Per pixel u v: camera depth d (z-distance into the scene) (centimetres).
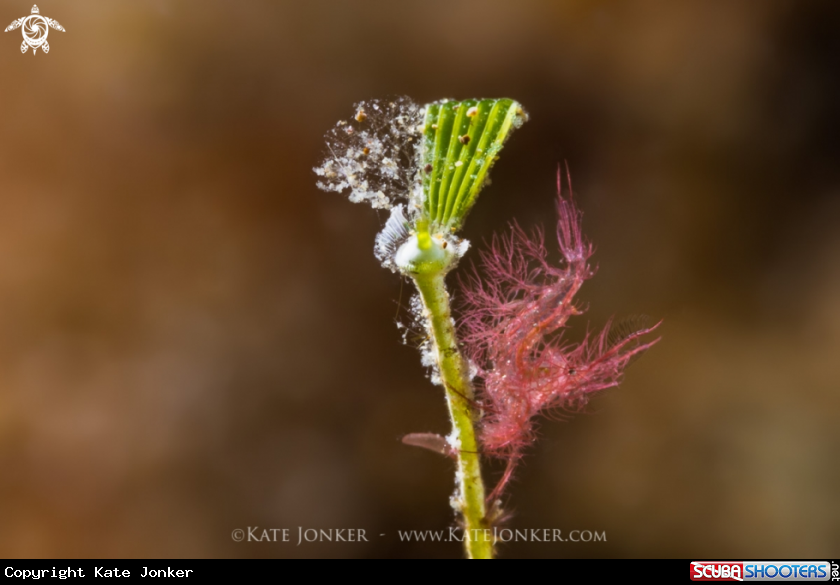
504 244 7
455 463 7
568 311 7
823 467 9
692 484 9
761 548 9
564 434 9
